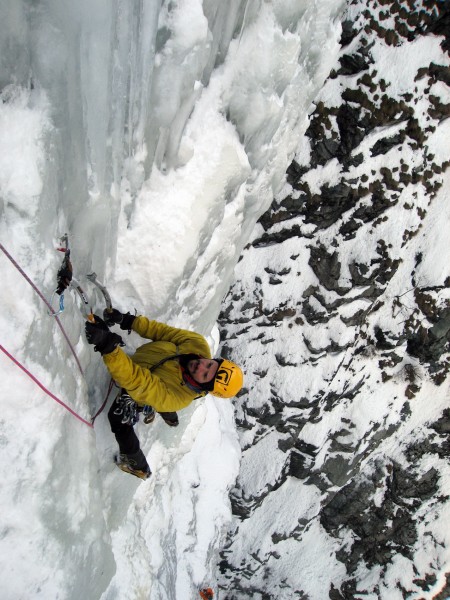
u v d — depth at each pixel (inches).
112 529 126.7
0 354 64.0
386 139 303.7
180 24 81.0
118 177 88.2
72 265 82.9
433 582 393.7
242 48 107.3
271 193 168.7
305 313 334.0
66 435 77.7
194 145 103.0
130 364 85.0
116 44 73.0
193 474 312.3
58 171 70.6
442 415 387.2
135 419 103.8
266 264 332.2
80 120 72.6
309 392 340.8
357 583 402.6
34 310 67.3
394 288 350.3
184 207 104.3
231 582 394.6
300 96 146.9
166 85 86.0
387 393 378.9
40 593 67.3
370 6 282.7
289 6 112.9
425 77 295.4
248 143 126.9
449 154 316.8
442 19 281.4
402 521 404.5
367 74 292.4
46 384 71.2
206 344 104.0
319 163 308.7
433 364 372.2
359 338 355.6
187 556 284.2
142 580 131.2
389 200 314.8
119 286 102.7
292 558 398.0
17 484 65.9
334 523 398.9
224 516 321.7
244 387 354.0
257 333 345.1
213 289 148.6
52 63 64.1
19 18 59.1
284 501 386.6
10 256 63.5
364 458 391.2
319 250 324.8
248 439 362.9
